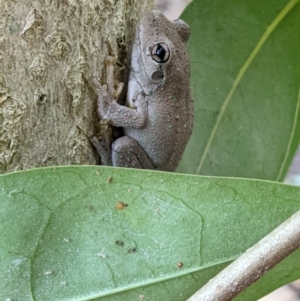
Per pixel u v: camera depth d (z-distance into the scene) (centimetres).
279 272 14
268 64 19
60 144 16
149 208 14
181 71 19
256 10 19
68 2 15
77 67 16
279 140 20
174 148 19
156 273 14
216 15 19
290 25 19
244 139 20
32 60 15
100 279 14
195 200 14
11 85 15
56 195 14
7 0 15
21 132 15
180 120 19
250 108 20
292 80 19
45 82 15
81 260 14
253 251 13
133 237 14
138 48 18
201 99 20
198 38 19
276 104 20
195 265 14
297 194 14
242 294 14
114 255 14
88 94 16
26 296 14
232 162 20
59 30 15
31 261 14
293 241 13
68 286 14
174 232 14
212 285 13
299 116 19
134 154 18
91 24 16
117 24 17
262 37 19
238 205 14
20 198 14
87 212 14
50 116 15
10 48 15
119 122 18
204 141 20
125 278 14
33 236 14
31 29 15
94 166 14
